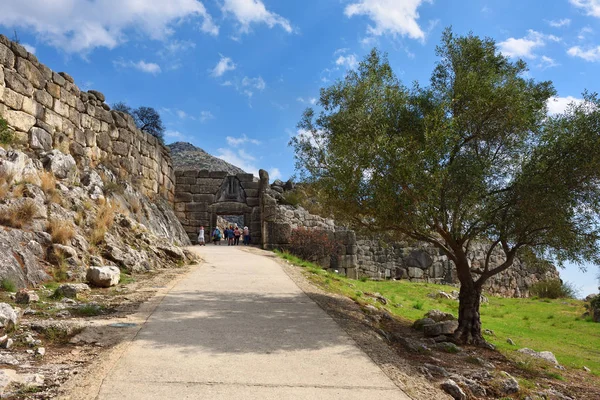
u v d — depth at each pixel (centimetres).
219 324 874
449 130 1033
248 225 3172
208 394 564
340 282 1712
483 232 1134
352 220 1288
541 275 3334
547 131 1073
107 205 1703
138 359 665
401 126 1220
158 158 2777
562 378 974
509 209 1088
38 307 902
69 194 1525
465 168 1055
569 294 2770
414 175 1024
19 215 1216
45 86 1769
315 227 2936
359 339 832
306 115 1341
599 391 907
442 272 2969
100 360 645
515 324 1752
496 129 1149
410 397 597
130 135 2377
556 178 1020
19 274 1045
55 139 1788
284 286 1312
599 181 1041
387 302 1655
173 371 629
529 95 1145
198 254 2050
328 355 734
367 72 1316
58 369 611
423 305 1838
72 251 1227
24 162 1398
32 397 520
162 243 1686
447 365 845
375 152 1094
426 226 1123
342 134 1204
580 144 1012
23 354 658
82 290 1052
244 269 1620
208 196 3164
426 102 1230
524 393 762
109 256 1390
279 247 2645
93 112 2092
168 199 3006
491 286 3134
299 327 887
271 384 608
